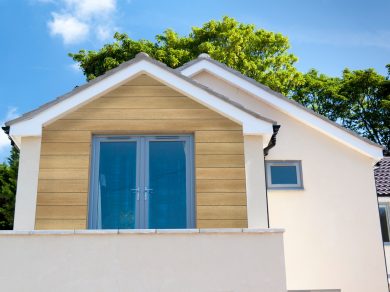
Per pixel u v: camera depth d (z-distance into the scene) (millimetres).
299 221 12227
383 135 32969
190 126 9164
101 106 9188
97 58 27531
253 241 7383
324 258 12023
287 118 12859
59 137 9000
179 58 26672
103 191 8891
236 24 28703
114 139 9188
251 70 26906
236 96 12961
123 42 27719
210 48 26406
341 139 12617
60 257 7266
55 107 9047
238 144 9117
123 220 8766
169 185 8984
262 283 7234
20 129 8930
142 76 9391
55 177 8789
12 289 7141
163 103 9250
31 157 8922
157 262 7266
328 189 12461
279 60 28781
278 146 12641
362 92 33625
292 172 12641
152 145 9188
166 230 7336
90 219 8727
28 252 7273
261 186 9016
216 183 8883
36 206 8633
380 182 14656
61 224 8547
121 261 7254
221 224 8680
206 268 7266
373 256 12062
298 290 11812
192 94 9242
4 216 30656
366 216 12320
